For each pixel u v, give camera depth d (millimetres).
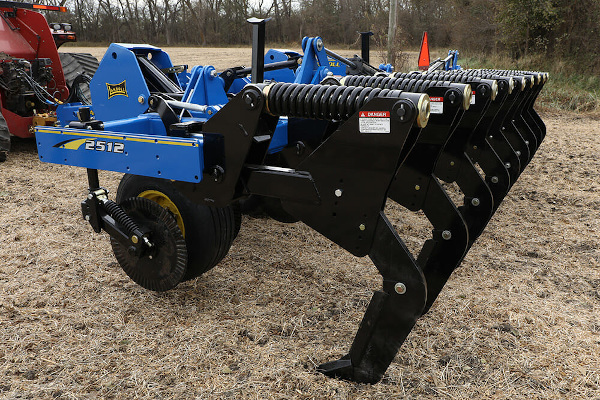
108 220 2961
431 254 2980
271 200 4078
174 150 2465
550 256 3801
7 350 2562
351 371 2361
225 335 2738
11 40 6168
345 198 2172
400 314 2178
